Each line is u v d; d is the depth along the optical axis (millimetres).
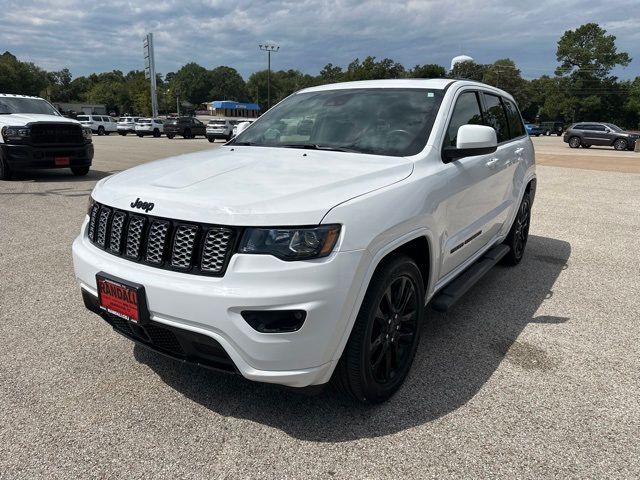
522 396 2893
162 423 2576
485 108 4305
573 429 2590
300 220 2240
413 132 3324
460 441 2480
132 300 2424
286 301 2188
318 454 2369
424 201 2850
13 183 10352
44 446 2389
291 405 2748
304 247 2219
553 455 2389
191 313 2273
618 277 5141
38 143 10383
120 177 2992
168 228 2412
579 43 102750
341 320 2316
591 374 3162
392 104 3627
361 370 2521
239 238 2240
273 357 2244
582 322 3980
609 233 7176
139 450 2375
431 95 3627
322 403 2777
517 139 5145
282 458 2338
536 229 7406
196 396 2820
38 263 5078
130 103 114875
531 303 4375
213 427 2551
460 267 3748
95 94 116688
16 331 3574
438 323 3912
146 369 3094
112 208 2707
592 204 9648
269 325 2229
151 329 2520
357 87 4008
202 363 2441
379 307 2598
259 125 4082
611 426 2625
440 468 2291
